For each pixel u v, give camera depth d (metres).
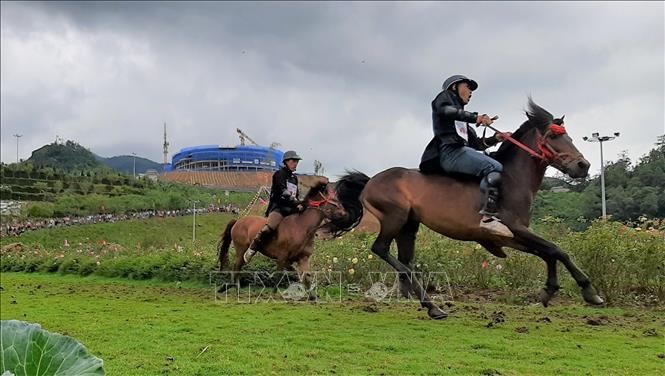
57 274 17.02
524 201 6.57
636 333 6.23
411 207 6.98
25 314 8.18
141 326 6.88
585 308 8.30
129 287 12.75
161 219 54.94
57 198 63.81
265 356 5.19
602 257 8.53
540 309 8.23
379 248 7.18
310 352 5.33
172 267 13.71
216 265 12.34
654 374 4.48
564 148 6.48
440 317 7.04
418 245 10.83
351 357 5.14
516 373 4.51
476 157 6.63
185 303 9.44
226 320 7.29
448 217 6.75
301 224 9.52
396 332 6.33
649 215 10.54
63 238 44.25
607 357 5.09
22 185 68.75
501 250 6.94
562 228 10.14
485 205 6.45
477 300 9.45
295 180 9.88
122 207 59.31
